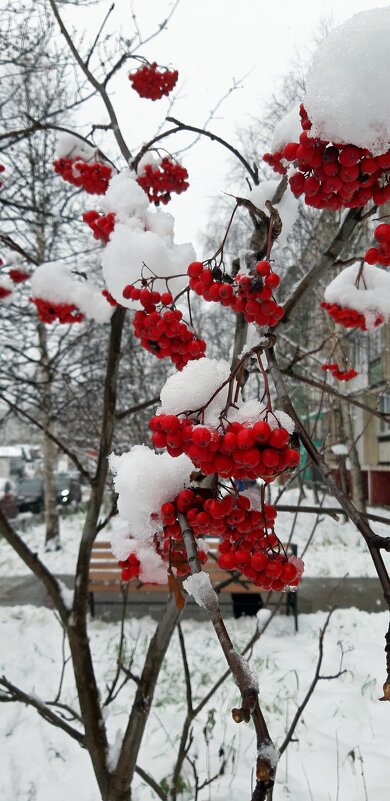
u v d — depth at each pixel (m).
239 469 1.03
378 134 0.96
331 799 3.22
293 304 1.85
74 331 8.07
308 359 9.27
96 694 2.24
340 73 0.96
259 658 5.24
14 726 4.17
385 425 14.09
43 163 6.93
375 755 3.62
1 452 28.45
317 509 1.96
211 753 3.72
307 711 4.24
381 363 11.70
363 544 10.59
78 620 2.26
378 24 0.97
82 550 2.32
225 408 1.07
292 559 1.23
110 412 2.46
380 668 4.97
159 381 9.14
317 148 1.03
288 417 1.06
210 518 1.17
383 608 6.75
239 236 9.07
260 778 0.68
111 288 1.92
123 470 1.30
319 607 6.89
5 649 5.61
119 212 2.11
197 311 10.41
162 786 3.33
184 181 2.60
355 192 1.11
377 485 15.33
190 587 0.90
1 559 10.38
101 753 2.19
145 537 1.35
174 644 5.72
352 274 2.57
